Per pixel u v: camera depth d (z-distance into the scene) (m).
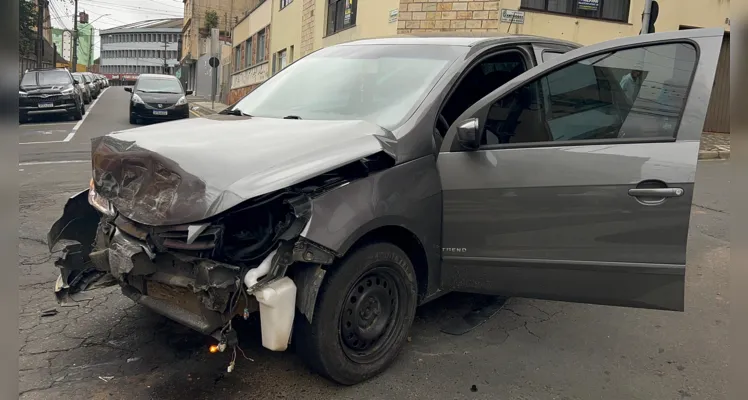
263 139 2.85
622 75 2.99
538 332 3.69
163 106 17.44
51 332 3.40
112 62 117.88
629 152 2.84
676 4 13.45
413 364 3.21
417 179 3.01
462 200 3.10
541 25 12.38
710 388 3.05
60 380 2.89
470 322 3.80
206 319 2.53
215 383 2.92
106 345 3.27
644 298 2.86
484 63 3.59
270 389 2.89
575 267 2.93
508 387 3.01
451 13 12.45
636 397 2.96
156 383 2.90
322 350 2.75
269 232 2.63
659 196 2.74
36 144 12.19
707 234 6.05
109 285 3.21
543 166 2.96
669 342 3.59
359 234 2.70
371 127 3.03
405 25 12.90
